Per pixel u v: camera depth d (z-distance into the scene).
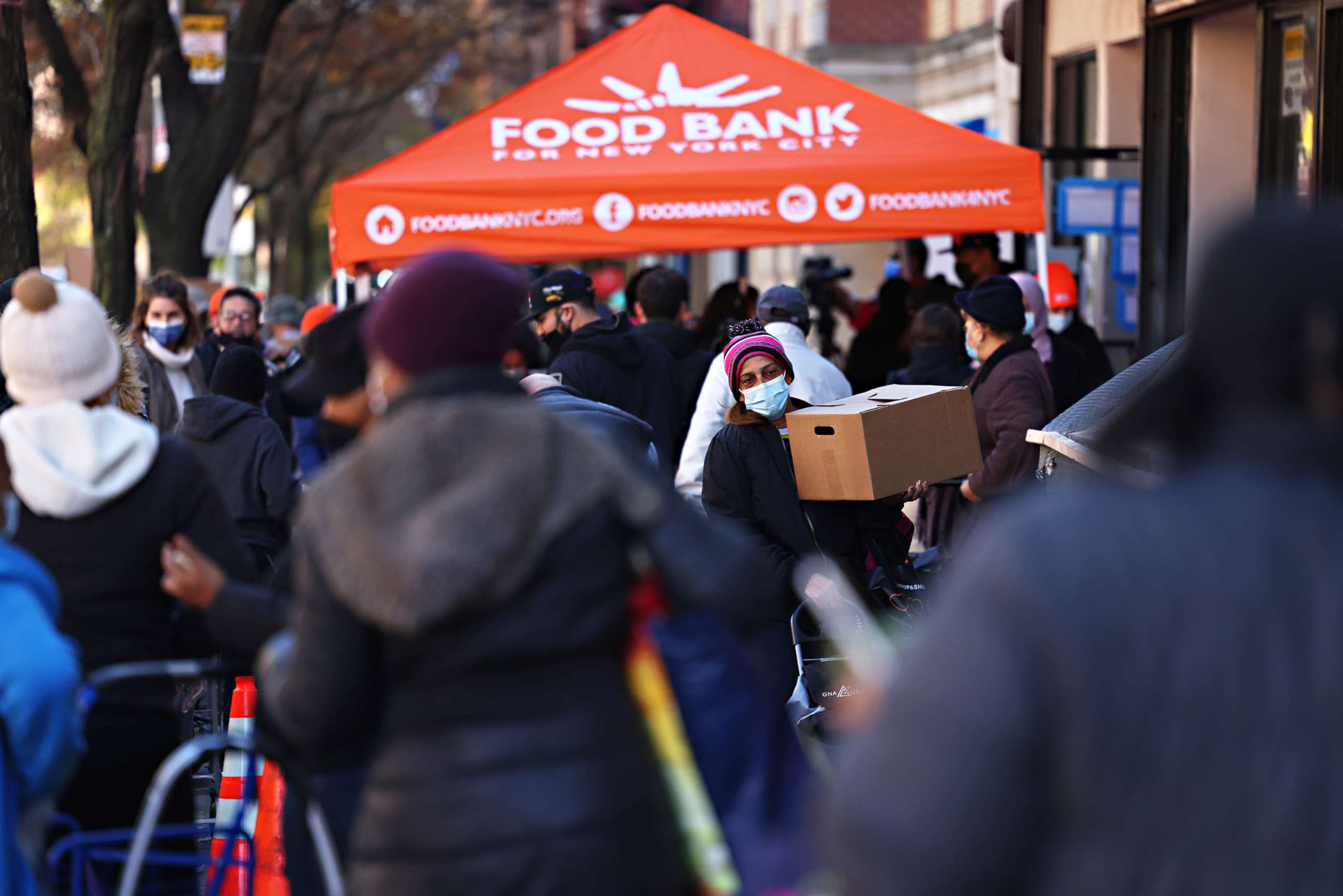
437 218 16.83
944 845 3.41
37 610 6.02
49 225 89.94
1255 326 3.53
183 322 17.05
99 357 7.41
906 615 11.64
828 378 15.42
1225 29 22.19
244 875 7.84
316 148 65.62
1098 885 3.41
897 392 12.44
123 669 6.82
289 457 12.56
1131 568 3.49
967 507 14.54
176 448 7.48
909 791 3.47
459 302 5.38
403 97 79.50
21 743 5.86
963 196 17.41
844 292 28.98
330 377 7.33
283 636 5.86
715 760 5.73
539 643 5.09
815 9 49.72
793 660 11.43
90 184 26.06
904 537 12.27
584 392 15.42
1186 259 22.70
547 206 16.95
